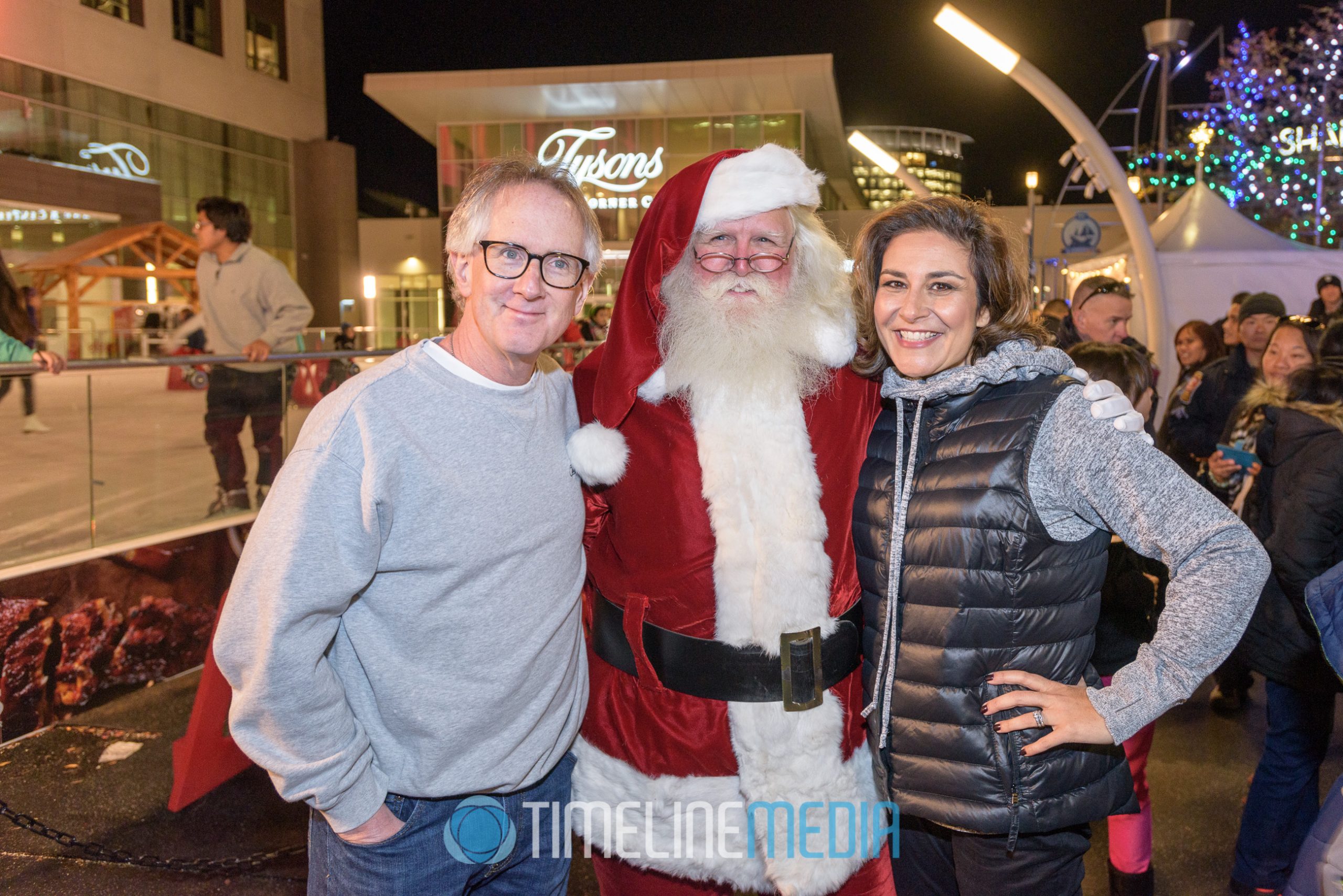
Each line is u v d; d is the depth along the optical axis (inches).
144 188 732.7
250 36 990.4
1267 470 106.4
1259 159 794.8
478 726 60.1
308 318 201.9
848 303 79.0
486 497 58.6
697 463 73.5
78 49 783.1
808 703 70.8
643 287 76.6
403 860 60.9
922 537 63.6
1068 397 60.7
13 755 132.9
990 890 66.2
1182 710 154.9
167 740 138.5
